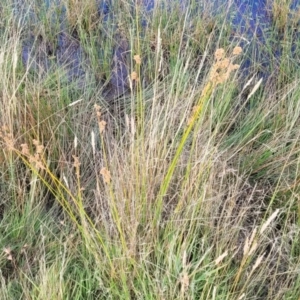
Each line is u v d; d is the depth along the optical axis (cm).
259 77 253
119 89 256
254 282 161
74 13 281
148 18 275
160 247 166
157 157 176
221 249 162
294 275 163
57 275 160
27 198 189
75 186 198
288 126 211
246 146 211
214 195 178
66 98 230
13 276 174
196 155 177
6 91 199
